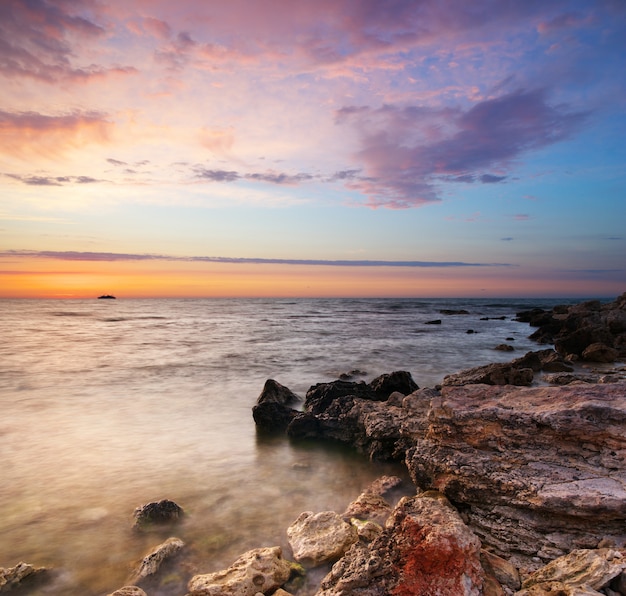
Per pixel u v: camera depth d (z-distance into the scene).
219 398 18.19
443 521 5.74
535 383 18.91
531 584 5.30
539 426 7.36
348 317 86.19
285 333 49.66
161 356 30.55
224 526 7.94
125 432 13.47
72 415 15.43
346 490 9.55
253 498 9.12
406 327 60.00
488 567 5.56
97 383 21.20
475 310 124.00
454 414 8.05
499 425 7.68
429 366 27.00
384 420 11.52
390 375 16.19
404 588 5.03
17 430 13.59
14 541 7.41
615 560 5.19
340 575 5.48
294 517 8.31
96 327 57.50
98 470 10.49
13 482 9.77
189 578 6.40
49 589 6.17
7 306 140.25
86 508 8.59
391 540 5.73
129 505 8.73
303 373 24.19
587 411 7.04
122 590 5.70
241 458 11.46
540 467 7.01
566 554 5.98
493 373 16.31
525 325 64.00
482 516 7.04
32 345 36.81
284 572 6.22
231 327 58.75
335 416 13.15
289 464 11.08
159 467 10.74
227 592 5.65
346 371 24.88
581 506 6.12
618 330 37.34
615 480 6.38
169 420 14.89
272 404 14.04
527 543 6.39
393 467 10.75
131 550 7.16
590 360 27.75
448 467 7.60
